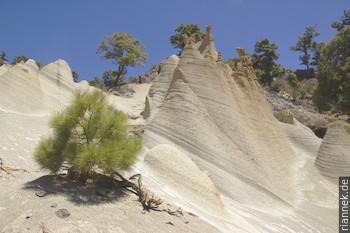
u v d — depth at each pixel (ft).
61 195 22.31
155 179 34.12
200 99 49.98
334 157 55.77
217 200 34.78
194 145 45.68
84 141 25.00
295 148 64.39
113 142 24.14
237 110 51.83
